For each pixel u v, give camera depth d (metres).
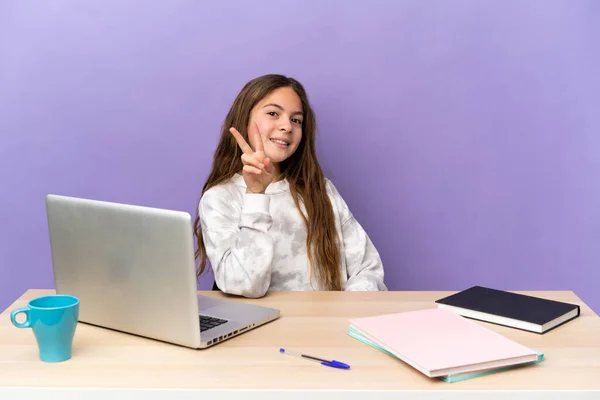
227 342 1.27
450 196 2.51
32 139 2.46
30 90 2.44
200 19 2.41
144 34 2.41
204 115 2.45
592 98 2.45
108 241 1.28
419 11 2.41
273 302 1.55
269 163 1.66
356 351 1.23
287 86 2.04
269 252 1.62
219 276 1.68
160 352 1.22
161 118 2.46
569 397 1.06
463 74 2.44
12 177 2.48
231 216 1.91
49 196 1.35
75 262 1.35
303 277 2.01
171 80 2.44
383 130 2.47
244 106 2.03
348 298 1.58
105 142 2.46
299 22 2.41
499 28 2.42
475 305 1.44
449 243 2.53
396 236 2.53
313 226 2.01
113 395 1.06
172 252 1.20
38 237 2.50
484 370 1.13
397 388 1.06
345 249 2.10
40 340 1.16
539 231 2.52
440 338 1.22
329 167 2.49
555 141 2.47
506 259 2.54
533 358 1.15
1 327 1.35
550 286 2.54
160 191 2.49
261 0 2.40
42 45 2.42
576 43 2.43
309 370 1.14
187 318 1.21
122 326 1.31
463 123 2.47
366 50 2.43
